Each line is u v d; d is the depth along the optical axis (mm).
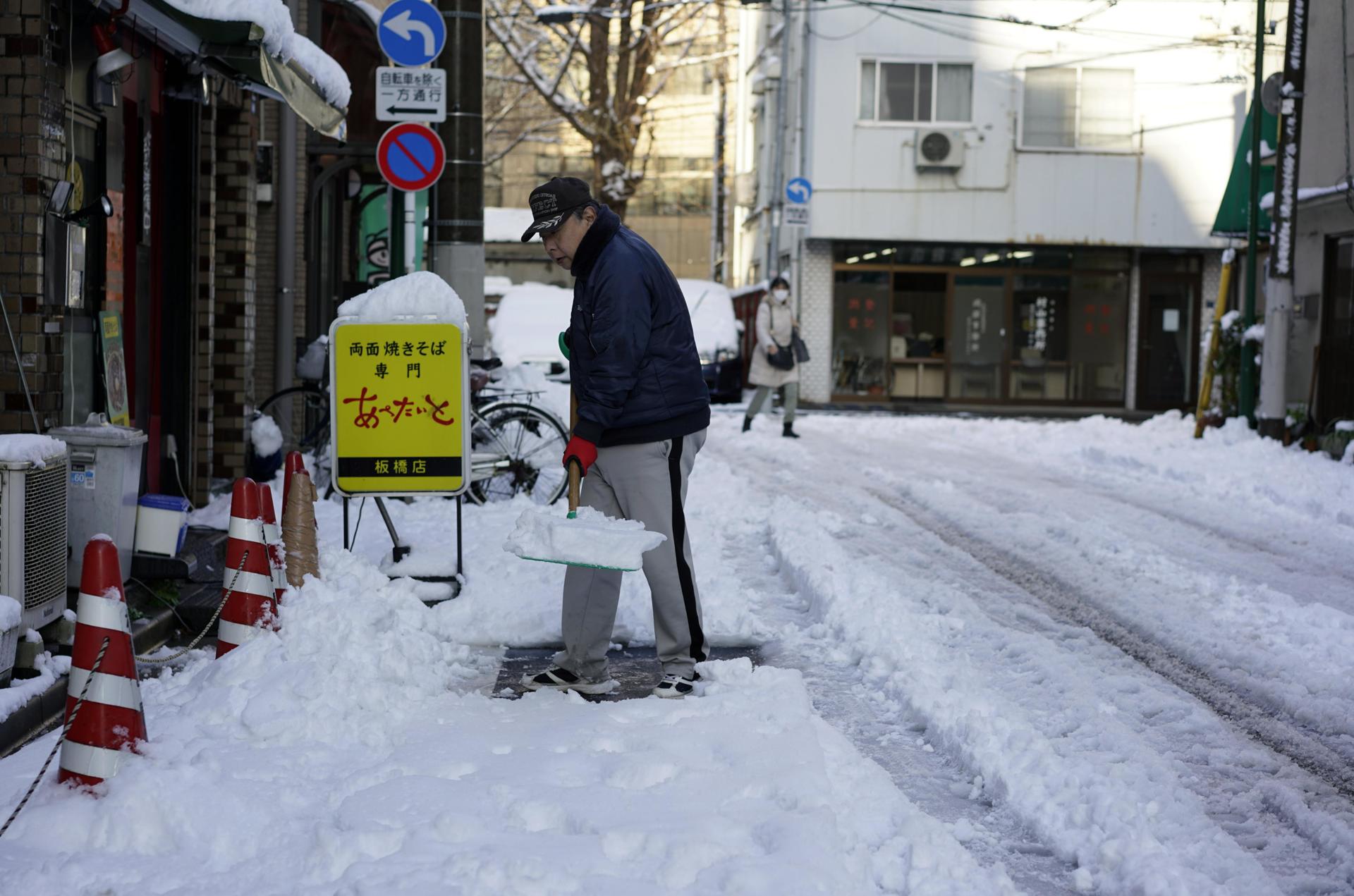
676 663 5074
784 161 28547
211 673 4703
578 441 4836
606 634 5141
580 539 4336
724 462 14227
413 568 6457
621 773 3887
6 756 4355
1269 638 6156
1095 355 27016
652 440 4969
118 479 5910
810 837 3359
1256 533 9586
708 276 50969
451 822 3410
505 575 6750
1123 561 8203
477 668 5523
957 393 26922
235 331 9570
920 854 3365
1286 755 4566
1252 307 16469
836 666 5613
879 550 8555
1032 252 26797
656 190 50781
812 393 26781
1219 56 25938
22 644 4945
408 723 4496
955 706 4762
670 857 3283
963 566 8031
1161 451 14875
